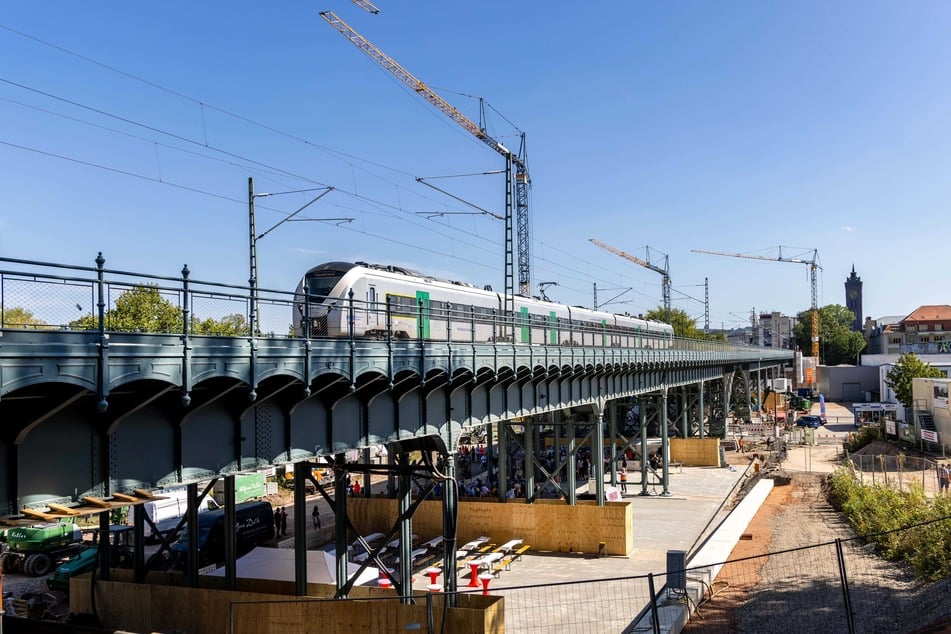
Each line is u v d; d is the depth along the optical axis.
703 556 34.78
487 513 38.16
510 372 26.44
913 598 25.66
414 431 22.02
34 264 10.65
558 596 29.66
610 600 28.92
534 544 37.34
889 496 40.94
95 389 11.20
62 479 12.16
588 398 36.00
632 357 39.16
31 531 35.94
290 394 17.05
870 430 77.12
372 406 20.30
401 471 21.56
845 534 39.59
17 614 28.11
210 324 14.49
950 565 27.27
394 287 32.53
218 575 24.19
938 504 33.91
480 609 20.33
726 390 77.56
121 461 13.18
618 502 37.06
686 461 66.19
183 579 24.47
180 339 12.69
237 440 15.76
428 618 19.09
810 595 27.89
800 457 72.81
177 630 23.16
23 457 11.61
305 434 17.83
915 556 29.53
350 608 21.17
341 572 21.56
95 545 34.25
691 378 60.56
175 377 12.56
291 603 21.55
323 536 40.62
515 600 29.27
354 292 30.23
